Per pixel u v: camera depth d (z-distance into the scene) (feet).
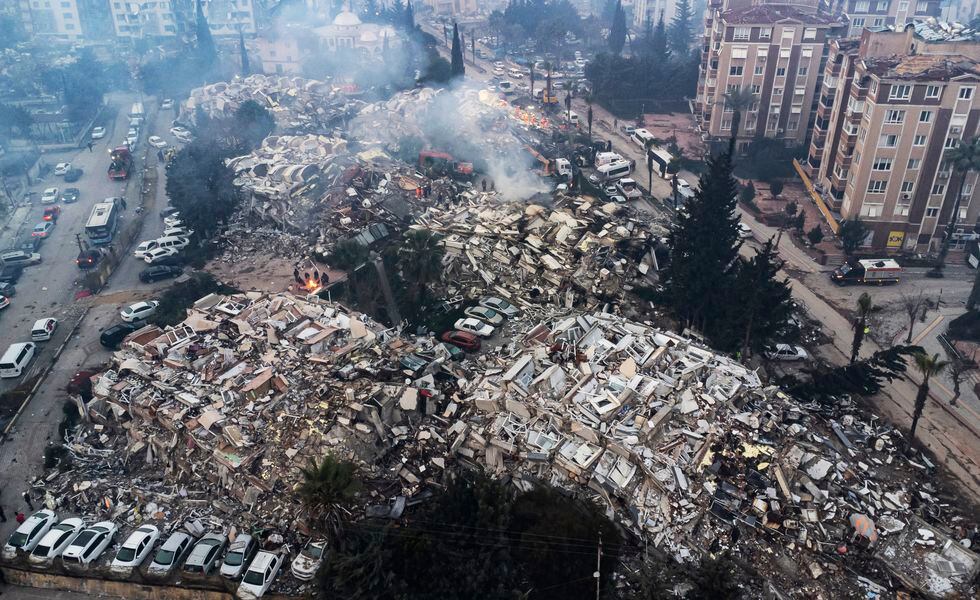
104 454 202.18
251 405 196.85
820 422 210.38
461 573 151.74
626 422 185.68
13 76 556.92
